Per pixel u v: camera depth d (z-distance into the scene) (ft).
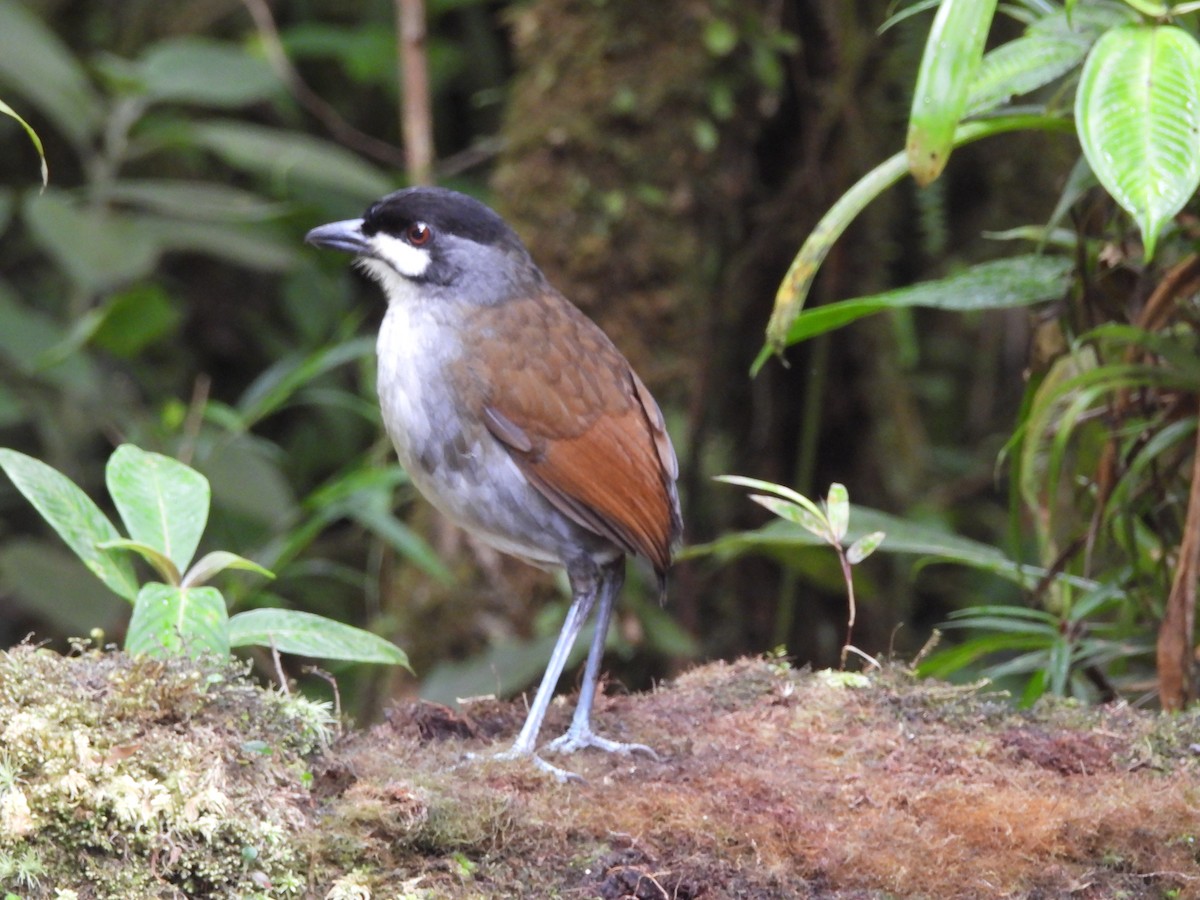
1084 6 22.49
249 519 41.37
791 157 42.24
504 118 43.68
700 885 17.15
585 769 20.30
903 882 17.47
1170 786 19.61
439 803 17.67
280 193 45.75
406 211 24.08
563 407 23.08
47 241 39.96
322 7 54.49
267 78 44.16
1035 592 27.76
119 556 20.93
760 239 41.19
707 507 42.65
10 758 15.97
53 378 40.96
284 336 53.88
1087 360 27.53
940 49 20.25
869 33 40.01
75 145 51.21
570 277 37.78
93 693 17.85
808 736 21.58
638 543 23.41
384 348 24.00
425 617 37.24
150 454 22.22
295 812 17.16
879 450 44.42
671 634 36.01
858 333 43.57
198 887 16.07
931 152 20.34
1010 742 21.18
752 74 38.47
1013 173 42.11
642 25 37.81
